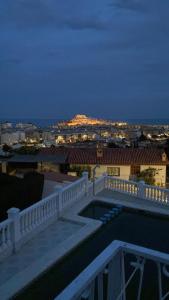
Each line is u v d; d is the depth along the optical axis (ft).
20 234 29.99
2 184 45.29
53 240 32.01
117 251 10.16
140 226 38.68
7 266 26.27
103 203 46.98
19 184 40.60
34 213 32.76
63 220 38.04
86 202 45.91
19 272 24.56
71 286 8.21
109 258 9.66
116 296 10.43
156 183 122.62
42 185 44.65
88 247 31.78
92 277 8.74
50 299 22.09
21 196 38.65
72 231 34.63
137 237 34.86
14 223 28.63
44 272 25.09
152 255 9.83
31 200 41.04
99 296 10.01
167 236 35.27
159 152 133.49
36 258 27.81
